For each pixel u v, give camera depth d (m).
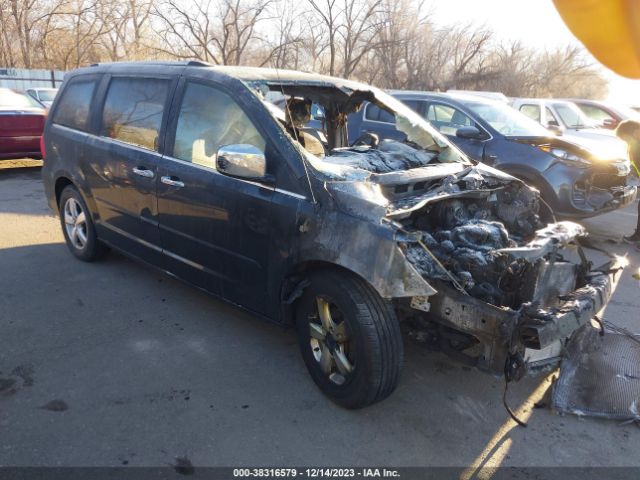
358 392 2.92
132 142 4.28
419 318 3.09
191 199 3.71
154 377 3.32
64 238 5.52
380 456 2.74
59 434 2.77
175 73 4.02
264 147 3.32
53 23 25.67
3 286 4.58
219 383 3.29
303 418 3.00
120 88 4.51
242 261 3.46
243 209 3.37
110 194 4.50
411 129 4.46
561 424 3.05
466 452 2.79
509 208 3.83
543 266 2.96
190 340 3.80
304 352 3.26
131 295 4.49
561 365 3.38
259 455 2.70
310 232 3.02
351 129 7.34
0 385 3.16
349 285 2.89
